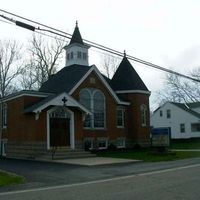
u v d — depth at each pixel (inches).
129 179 608.7
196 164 852.6
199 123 2470.5
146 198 425.1
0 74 1553.9
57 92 1302.9
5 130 1301.7
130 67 1606.8
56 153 1072.2
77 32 1502.2
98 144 1389.0
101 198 432.5
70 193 477.7
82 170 764.6
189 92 2810.0
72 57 1477.6
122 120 1512.1
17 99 1221.1
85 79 1347.2
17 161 1037.2
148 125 1572.3
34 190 517.0
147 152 1232.2
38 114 1109.1
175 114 2591.0
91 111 1306.6
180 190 474.9
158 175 650.2
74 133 1192.8
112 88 1530.5
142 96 1560.0
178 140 2150.6
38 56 1950.1
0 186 565.9
